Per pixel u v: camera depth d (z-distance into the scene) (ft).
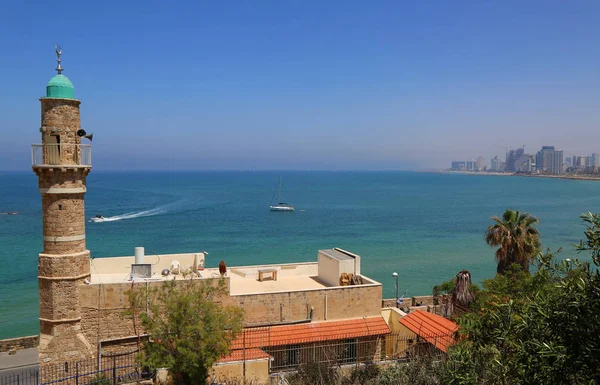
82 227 94.22
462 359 48.26
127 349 93.76
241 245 350.64
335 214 572.10
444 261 293.84
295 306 103.60
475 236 399.24
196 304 81.10
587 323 36.68
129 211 573.74
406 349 99.86
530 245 133.80
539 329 40.37
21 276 242.17
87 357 91.61
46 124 90.07
